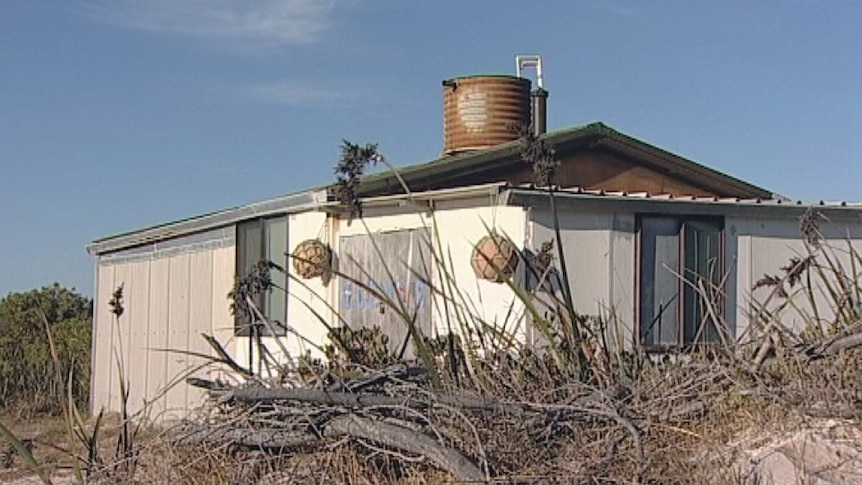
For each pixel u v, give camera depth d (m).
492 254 10.92
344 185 11.76
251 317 12.34
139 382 18.70
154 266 18.42
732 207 12.40
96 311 20.89
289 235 14.13
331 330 10.32
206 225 16.14
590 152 15.77
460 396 8.08
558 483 7.41
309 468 7.86
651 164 16.23
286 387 8.36
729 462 7.75
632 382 8.94
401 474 7.85
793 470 7.60
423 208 12.15
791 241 13.04
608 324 10.80
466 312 10.28
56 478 11.14
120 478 8.30
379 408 7.97
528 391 8.66
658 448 7.89
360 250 13.20
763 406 8.58
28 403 20.94
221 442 8.17
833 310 11.59
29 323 24.88
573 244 11.47
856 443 7.96
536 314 9.53
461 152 16.30
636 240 11.87
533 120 17.27
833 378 8.65
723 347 9.71
